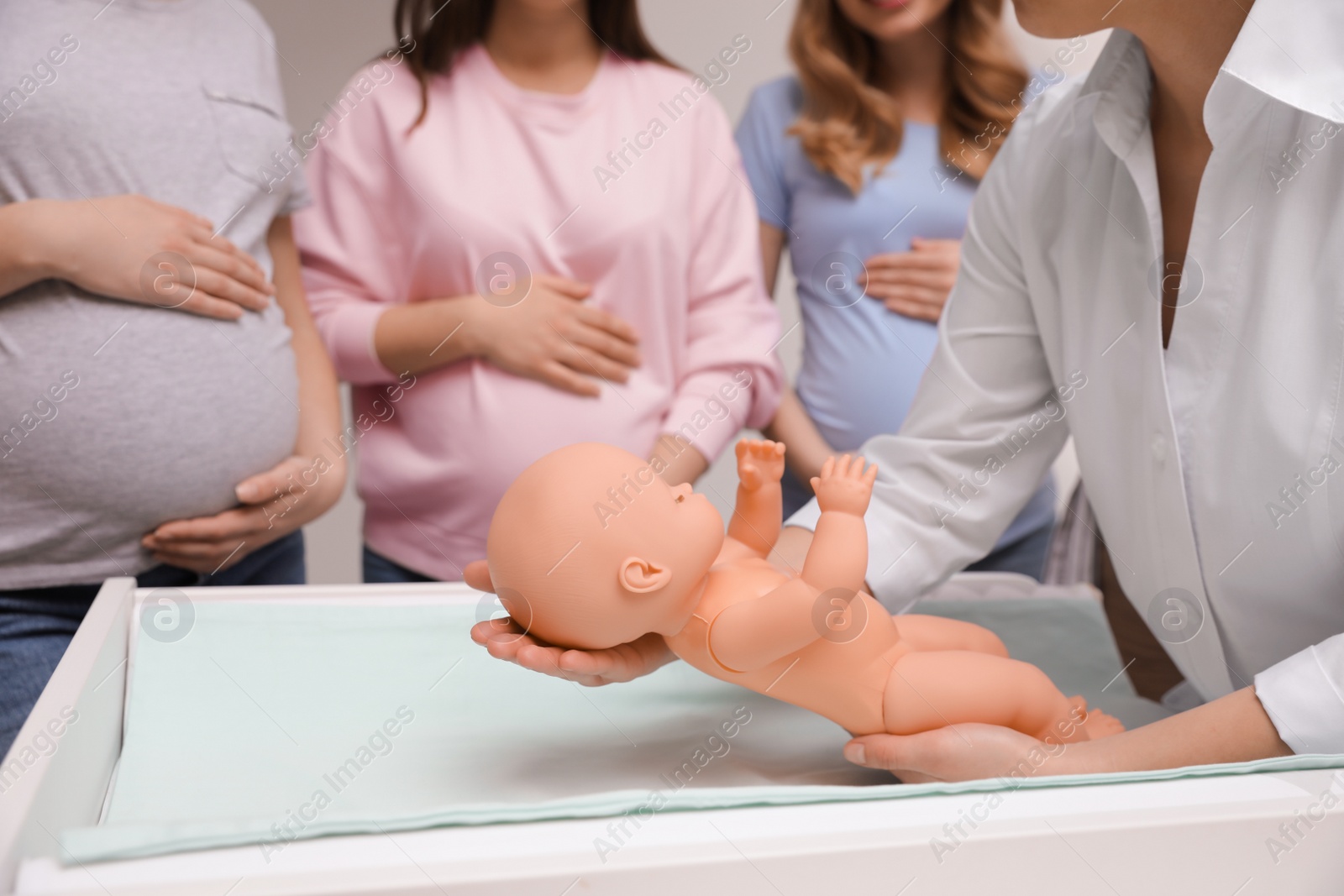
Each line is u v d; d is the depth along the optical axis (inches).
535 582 29.1
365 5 85.6
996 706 31.7
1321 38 27.3
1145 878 23.4
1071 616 48.4
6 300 48.0
